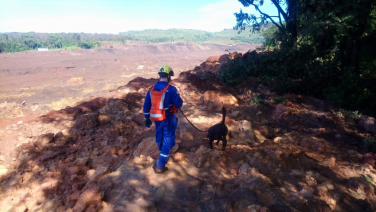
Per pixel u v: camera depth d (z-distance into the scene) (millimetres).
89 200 3355
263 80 10688
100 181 4031
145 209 3270
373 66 11062
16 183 4527
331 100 8773
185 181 3848
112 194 3660
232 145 5250
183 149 5074
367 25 10383
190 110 7387
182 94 9438
